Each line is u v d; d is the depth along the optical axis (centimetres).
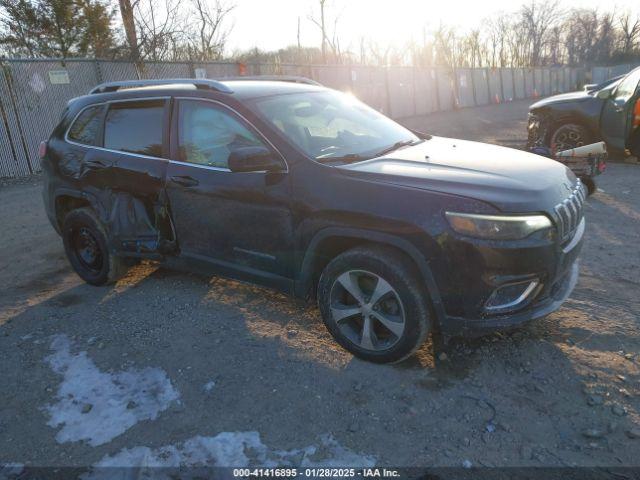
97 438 278
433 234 288
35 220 749
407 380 313
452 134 1587
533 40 5806
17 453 270
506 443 261
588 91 990
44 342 382
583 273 452
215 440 272
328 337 366
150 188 413
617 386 298
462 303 292
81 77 1181
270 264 362
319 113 405
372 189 309
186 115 398
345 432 274
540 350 336
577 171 652
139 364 346
